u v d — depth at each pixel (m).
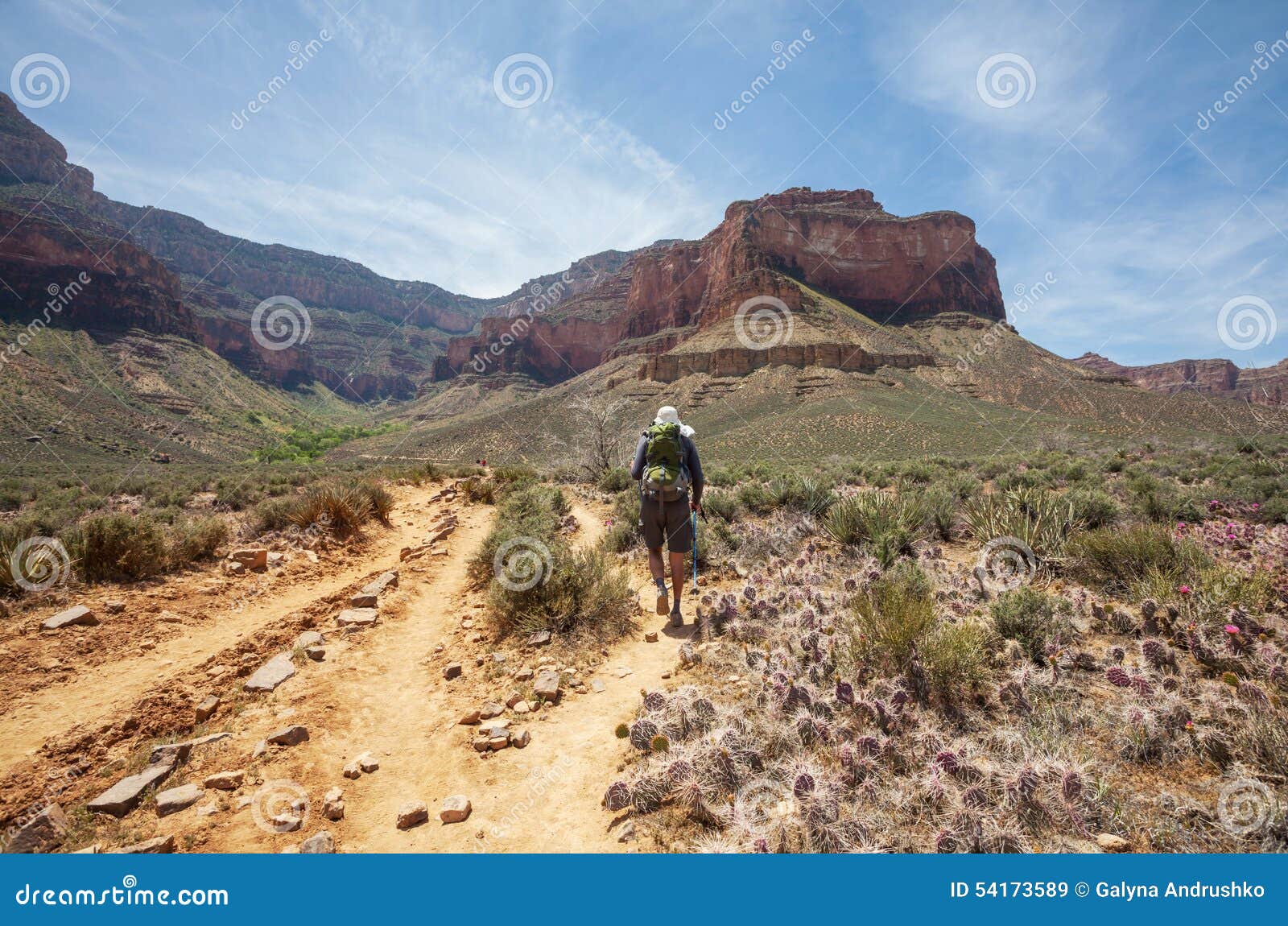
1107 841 2.18
